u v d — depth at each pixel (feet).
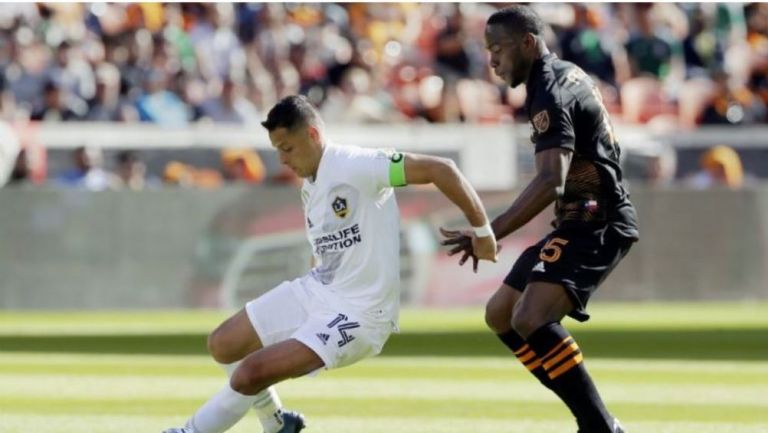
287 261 222.48
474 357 155.53
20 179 231.50
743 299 233.76
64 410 111.34
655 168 244.01
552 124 85.76
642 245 232.12
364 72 288.71
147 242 222.89
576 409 86.53
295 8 299.58
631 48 301.63
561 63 88.48
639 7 305.32
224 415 81.30
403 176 80.69
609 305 232.32
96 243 222.48
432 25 301.43
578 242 87.56
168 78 274.77
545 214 225.76
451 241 84.28
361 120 276.62
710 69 305.53
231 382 81.00
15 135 231.50
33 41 274.77
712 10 310.86
